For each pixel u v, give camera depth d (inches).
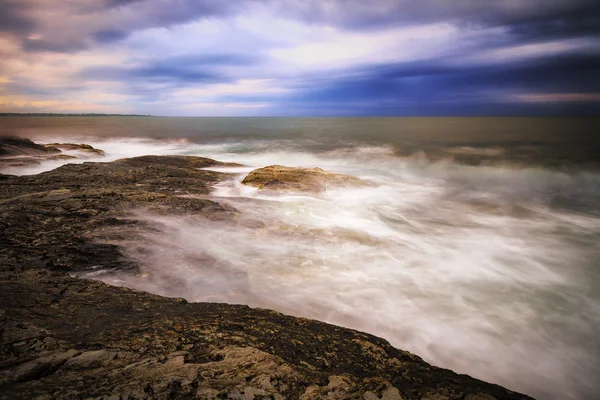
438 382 144.5
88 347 143.5
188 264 281.9
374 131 2132.1
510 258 356.2
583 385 203.6
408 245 376.2
